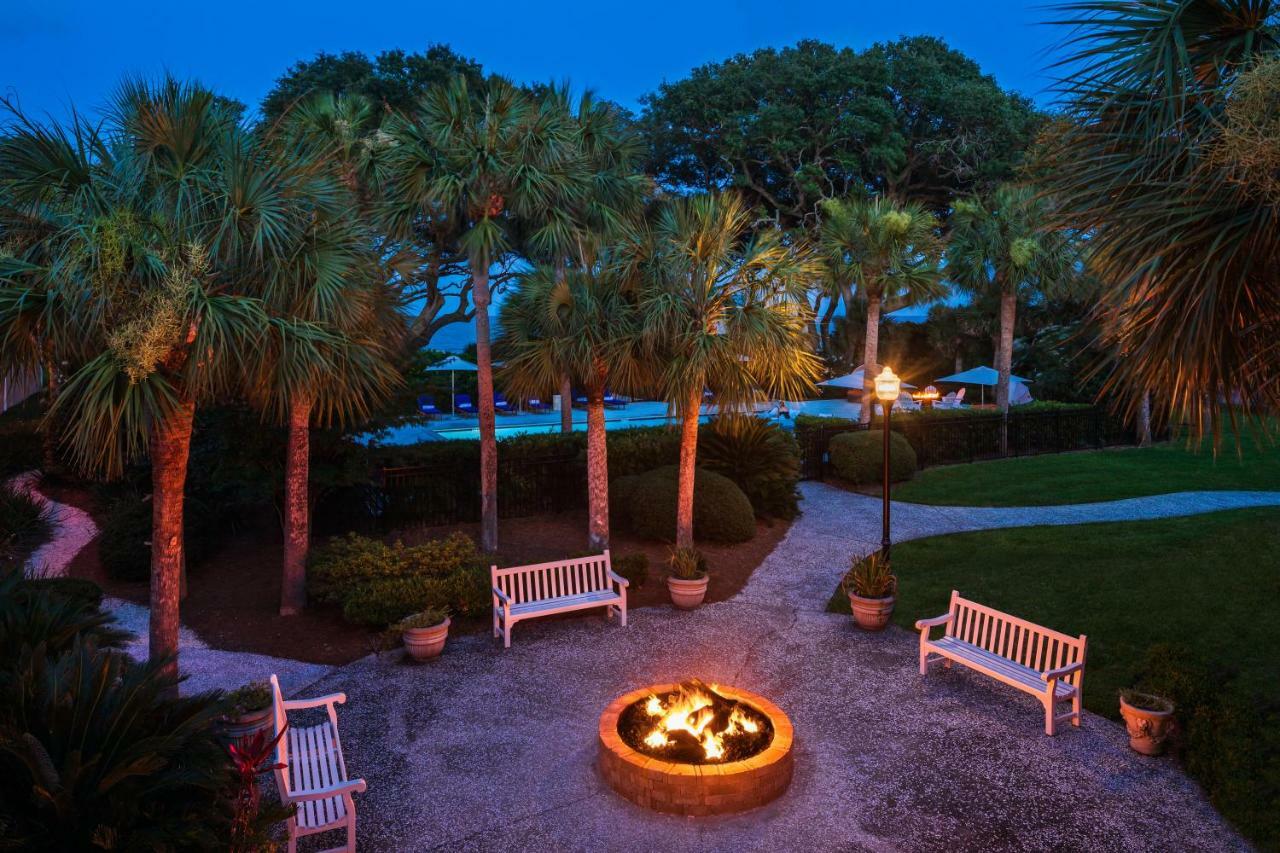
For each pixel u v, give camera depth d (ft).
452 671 27.68
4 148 19.61
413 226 37.96
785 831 18.04
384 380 25.96
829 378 135.03
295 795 16.65
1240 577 34.24
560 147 36.50
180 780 13.26
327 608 33.19
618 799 19.52
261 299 21.27
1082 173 14.82
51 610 18.92
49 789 12.13
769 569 40.65
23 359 19.89
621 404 111.75
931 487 60.23
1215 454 14.76
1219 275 13.46
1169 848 17.40
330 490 41.83
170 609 21.93
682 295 35.83
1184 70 13.03
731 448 49.01
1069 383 94.68
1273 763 18.72
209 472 39.60
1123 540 42.06
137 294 18.92
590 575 33.30
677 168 136.15
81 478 43.47
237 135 21.77
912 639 30.76
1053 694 22.36
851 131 116.16
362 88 83.97
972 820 18.43
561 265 39.17
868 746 22.08
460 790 19.98
